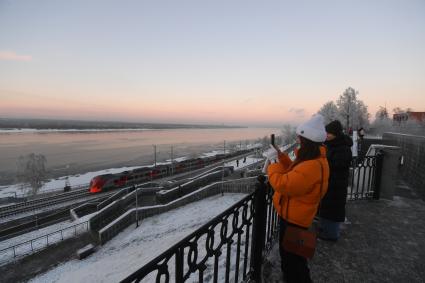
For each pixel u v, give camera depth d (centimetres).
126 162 7181
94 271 1033
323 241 375
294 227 223
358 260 327
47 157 7938
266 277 286
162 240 1173
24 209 2595
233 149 9456
